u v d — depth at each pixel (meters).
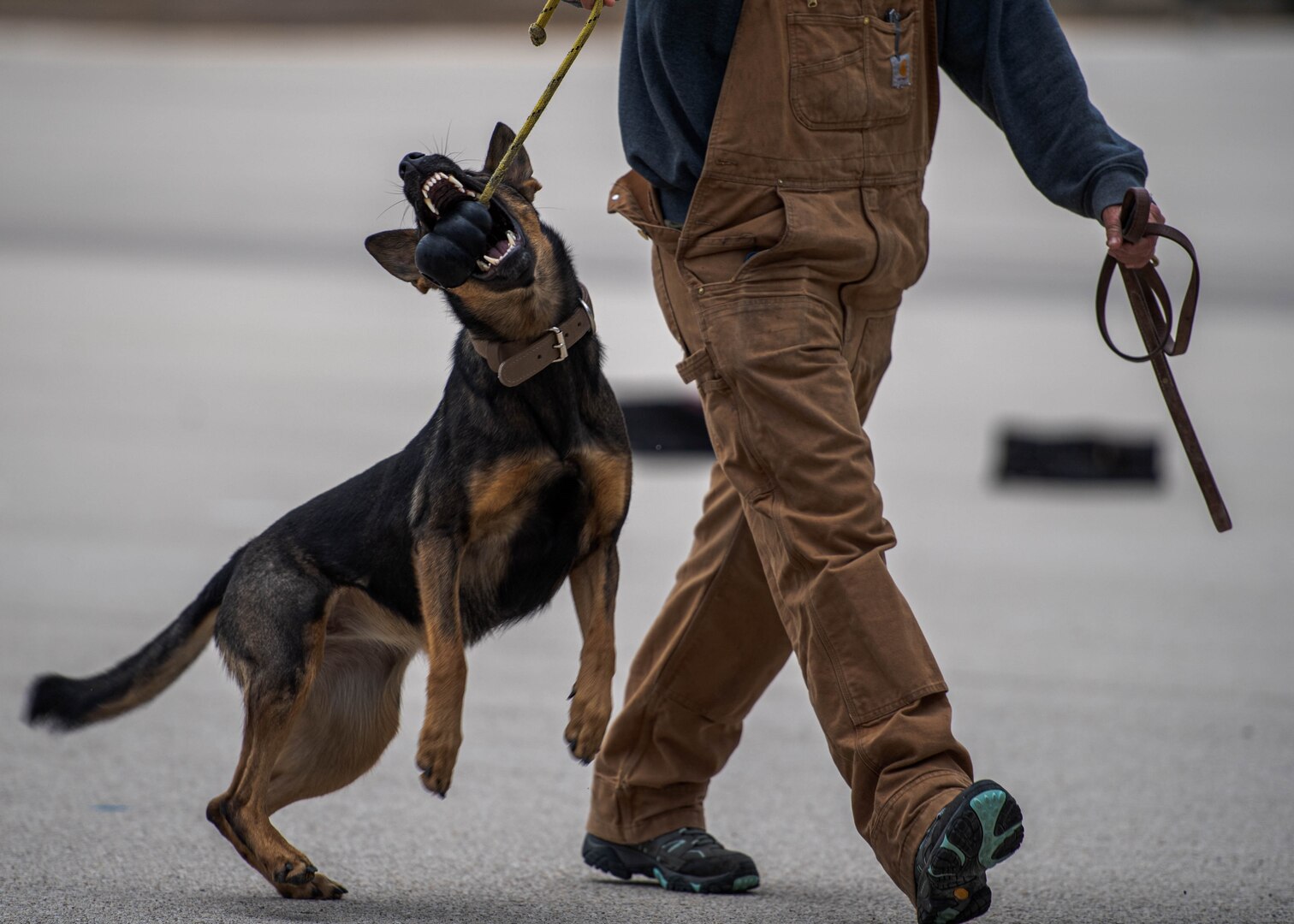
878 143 6.55
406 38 71.50
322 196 43.69
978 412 23.42
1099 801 8.72
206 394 23.48
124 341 27.70
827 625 6.10
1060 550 15.82
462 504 6.96
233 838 7.12
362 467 18.77
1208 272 34.06
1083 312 31.75
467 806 8.74
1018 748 9.76
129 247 38.00
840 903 7.01
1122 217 6.32
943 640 12.45
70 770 9.11
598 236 36.66
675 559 15.12
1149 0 77.19
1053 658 11.95
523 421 6.95
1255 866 7.56
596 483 7.16
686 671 7.28
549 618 14.06
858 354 6.75
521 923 6.60
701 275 6.54
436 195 6.50
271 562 7.51
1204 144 46.16
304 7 80.25
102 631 12.28
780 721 10.81
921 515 17.50
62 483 17.78
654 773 7.41
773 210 6.44
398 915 6.69
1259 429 22.14
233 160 47.69
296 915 6.64
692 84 6.55
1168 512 17.78
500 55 64.19
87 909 6.66
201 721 10.36
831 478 6.21
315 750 7.66
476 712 10.74
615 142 46.09
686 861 7.26
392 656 7.77
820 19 6.41
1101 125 6.65
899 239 6.61
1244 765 9.39
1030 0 6.80
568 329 7.02
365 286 34.41
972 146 48.41
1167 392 6.64
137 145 49.84
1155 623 13.04
